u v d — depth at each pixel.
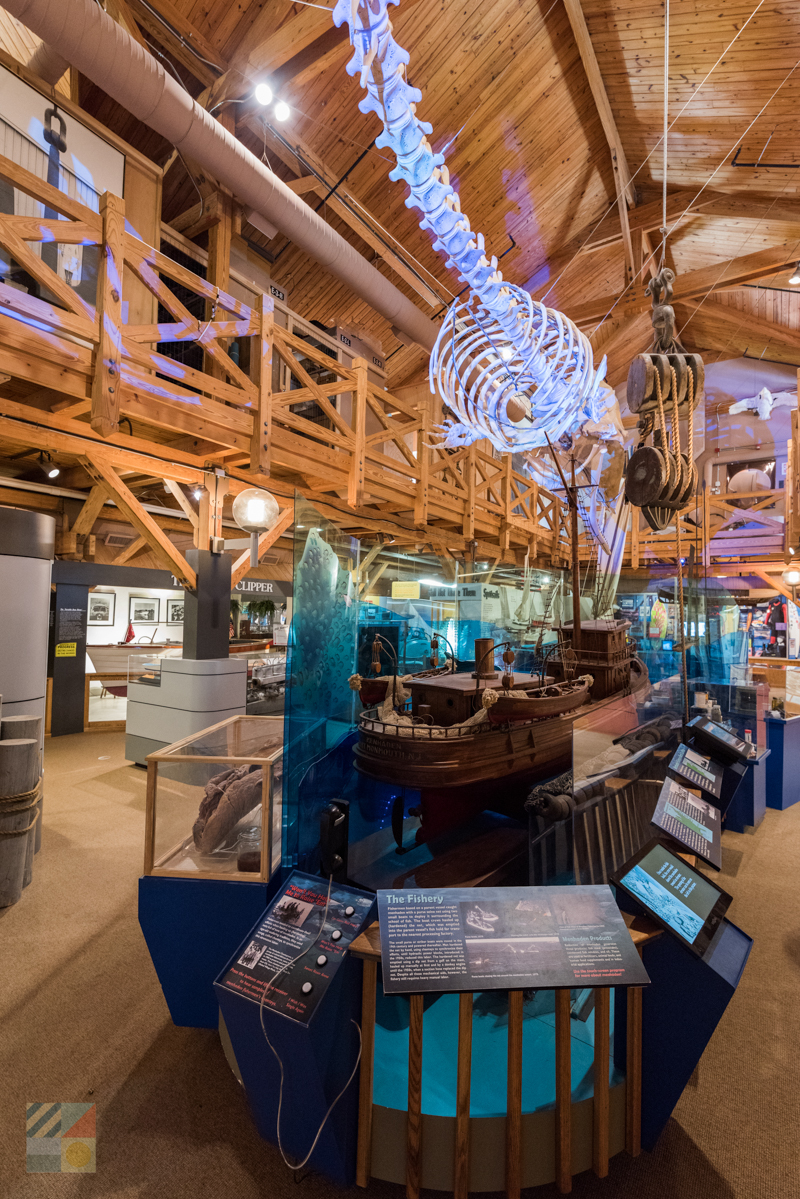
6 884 3.50
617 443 6.29
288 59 5.97
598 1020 1.88
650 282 3.33
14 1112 2.06
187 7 5.80
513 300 4.57
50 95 5.20
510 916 1.85
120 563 8.63
